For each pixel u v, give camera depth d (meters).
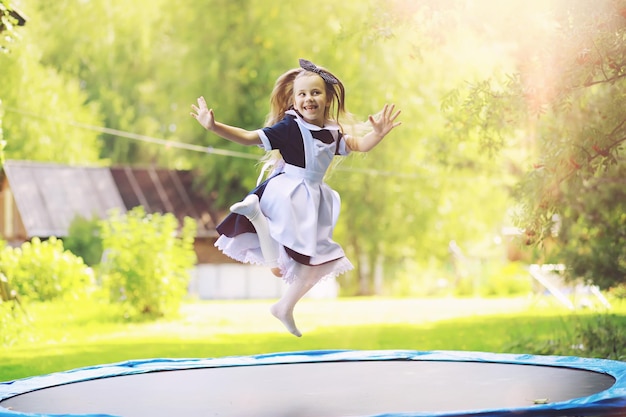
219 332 14.59
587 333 9.96
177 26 28.44
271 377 5.73
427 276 30.92
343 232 28.12
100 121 32.56
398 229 27.64
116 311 18.22
